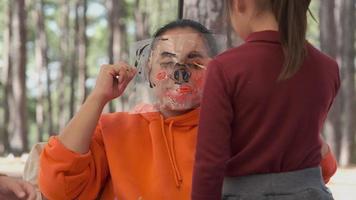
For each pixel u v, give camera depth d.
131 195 2.47
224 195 2.19
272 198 2.11
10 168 11.21
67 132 2.44
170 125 2.56
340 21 20.38
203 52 2.58
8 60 26.91
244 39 2.27
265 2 2.19
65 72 33.31
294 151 2.15
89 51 37.38
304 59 2.18
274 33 2.15
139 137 2.57
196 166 2.14
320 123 2.24
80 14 30.25
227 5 2.29
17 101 21.55
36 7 30.75
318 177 2.21
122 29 29.55
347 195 9.70
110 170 2.53
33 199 2.25
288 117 2.12
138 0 28.02
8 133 27.23
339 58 19.98
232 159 2.16
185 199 2.47
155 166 2.50
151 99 2.61
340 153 19.06
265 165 2.12
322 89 2.21
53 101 36.72
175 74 2.57
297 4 2.14
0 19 33.66
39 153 2.63
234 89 2.11
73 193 2.48
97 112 2.46
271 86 2.10
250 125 2.13
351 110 19.50
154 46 2.60
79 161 2.42
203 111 2.15
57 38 35.69
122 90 2.52
